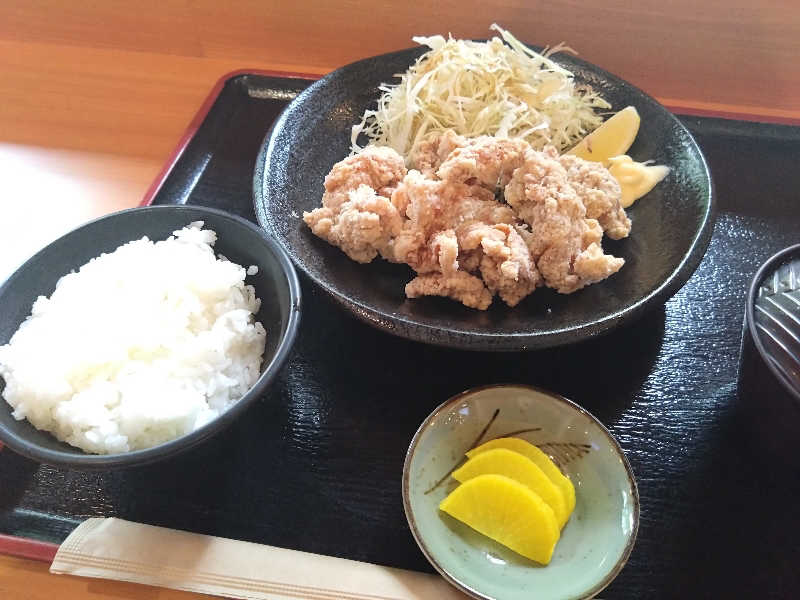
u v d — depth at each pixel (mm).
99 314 297
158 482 292
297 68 548
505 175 367
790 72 490
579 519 266
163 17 536
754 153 452
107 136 492
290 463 299
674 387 326
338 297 317
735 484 291
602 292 347
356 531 278
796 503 285
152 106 516
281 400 321
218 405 291
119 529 266
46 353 279
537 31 498
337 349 343
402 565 267
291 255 341
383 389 326
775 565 267
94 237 330
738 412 306
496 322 326
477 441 286
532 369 333
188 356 289
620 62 509
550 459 280
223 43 548
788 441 276
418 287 337
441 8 495
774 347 263
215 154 459
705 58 493
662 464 298
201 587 251
